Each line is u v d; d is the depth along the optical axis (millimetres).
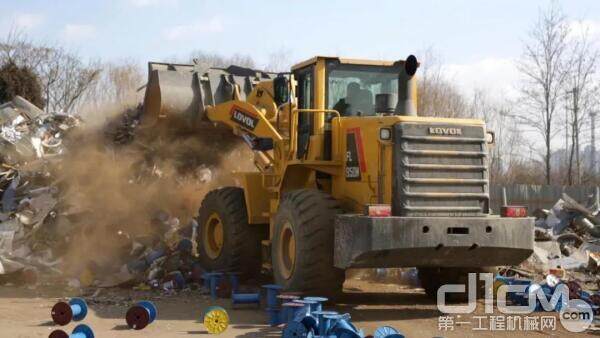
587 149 42500
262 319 10102
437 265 10070
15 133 16781
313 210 10289
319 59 11250
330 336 8039
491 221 9891
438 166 10047
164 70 14039
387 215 9641
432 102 34531
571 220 20844
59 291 12367
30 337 8695
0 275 12859
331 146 11156
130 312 9406
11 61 27922
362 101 11516
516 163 39750
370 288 13195
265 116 12539
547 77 35062
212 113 13562
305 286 10242
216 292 12000
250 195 12609
